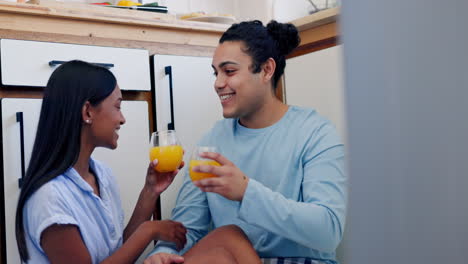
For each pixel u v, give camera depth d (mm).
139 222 1543
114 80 1433
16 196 1608
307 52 1990
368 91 235
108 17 1808
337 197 1367
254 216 1260
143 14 1971
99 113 1383
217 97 2096
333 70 1883
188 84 2014
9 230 1593
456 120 214
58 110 1338
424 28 220
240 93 1479
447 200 216
